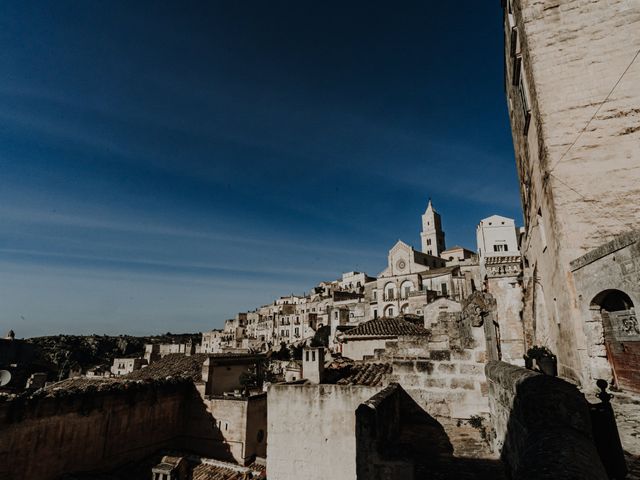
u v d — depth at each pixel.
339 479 10.77
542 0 11.89
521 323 19.86
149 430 19.20
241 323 125.56
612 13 11.21
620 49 10.97
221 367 24.02
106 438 17.02
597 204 10.26
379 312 69.25
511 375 6.01
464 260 86.38
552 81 11.29
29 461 14.12
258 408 21.39
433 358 10.67
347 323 66.12
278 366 46.53
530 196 15.41
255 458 20.12
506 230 59.12
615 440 4.17
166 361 32.06
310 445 11.27
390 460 6.87
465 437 8.78
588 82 11.01
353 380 12.38
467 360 10.35
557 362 12.45
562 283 10.41
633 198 10.05
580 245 10.13
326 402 11.47
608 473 4.11
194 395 21.88
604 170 10.40
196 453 20.52
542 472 2.79
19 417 13.99
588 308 9.02
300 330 93.44
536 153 12.52
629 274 7.39
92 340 115.12
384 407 7.98
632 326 7.55
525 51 12.21
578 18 11.44
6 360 74.25
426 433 9.14
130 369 71.38
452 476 6.67
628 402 7.34
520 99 14.44
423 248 107.81
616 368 8.30
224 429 20.52
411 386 10.66
